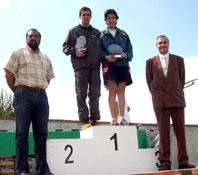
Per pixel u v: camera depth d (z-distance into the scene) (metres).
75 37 4.29
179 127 3.94
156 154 4.22
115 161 3.91
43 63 3.59
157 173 3.34
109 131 3.96
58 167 3.58
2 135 4.67
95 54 4.24
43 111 3.45
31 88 3.40
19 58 3.45
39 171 3.36
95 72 4.23
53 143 3.61
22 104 3.33
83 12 4.31
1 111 12.60
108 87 4.32
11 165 4.94
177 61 4.14
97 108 4.21
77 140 3.75
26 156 3.27
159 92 3.98
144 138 5.86
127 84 4.44
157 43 4.18
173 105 3.90
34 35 3.51
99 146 3.85
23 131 3.28
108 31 4.43
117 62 4.27
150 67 4.19
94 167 3.77
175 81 4.00
